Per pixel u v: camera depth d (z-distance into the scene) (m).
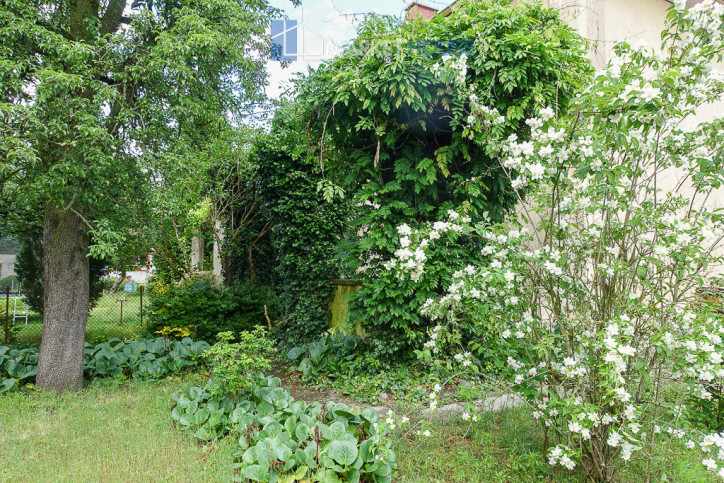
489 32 4.34
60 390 5.00
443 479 2.98
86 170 4.59
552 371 2.93
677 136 2.74
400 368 5.08
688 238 2.40
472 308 3.20
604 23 6.51
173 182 5.28
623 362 2.38
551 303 2.96
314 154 5.89
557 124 2.81
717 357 2.28
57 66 4.51
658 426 2.74
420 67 4.47
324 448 2.98
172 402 4.40
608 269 2.61
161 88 5.17
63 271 5.14
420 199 5.21
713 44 2.58
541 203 3.14
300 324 6.97
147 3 5.60
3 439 3.66
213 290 8.03
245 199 9.39
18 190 5.12
